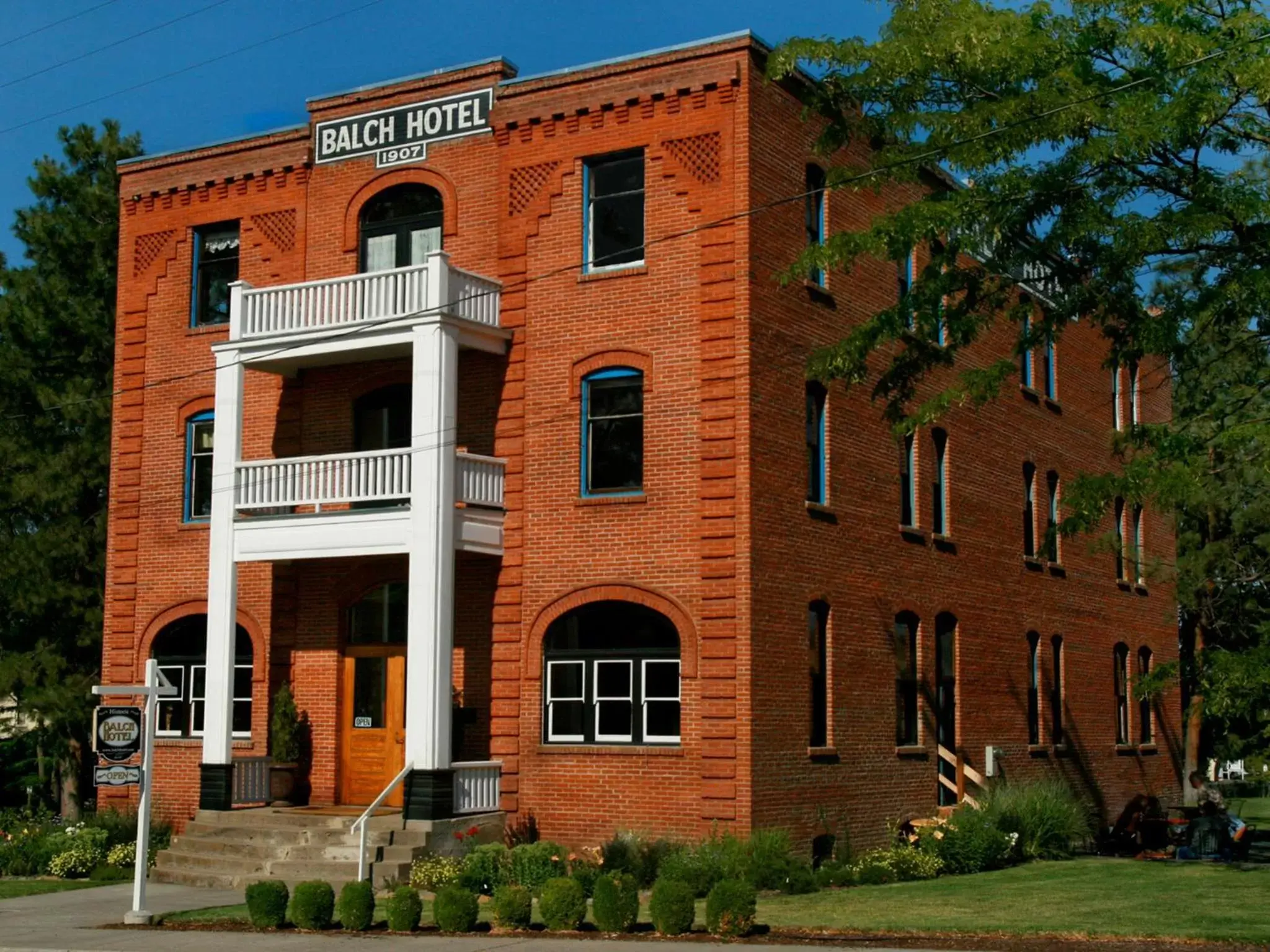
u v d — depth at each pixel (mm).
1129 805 31469
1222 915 18141
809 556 24859
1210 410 23172
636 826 23375
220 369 26172
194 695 28078
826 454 25797
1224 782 59594
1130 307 22109
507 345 25547
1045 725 33406
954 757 28484
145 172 29719
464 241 26344
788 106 25297
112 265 35938
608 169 25312
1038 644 33594
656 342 24250
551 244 25375
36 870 25547
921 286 22031
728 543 23250
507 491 25125
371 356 25828
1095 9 20734
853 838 25328
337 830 23516
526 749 24422
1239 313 21125
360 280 25094
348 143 27703
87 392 35000
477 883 21406
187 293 29109
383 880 22094
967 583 30406
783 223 24891
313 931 18203
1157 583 40469
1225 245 21359
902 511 28391
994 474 32156
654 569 23781
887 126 22125
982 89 21812
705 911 18266
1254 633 41250
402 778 23453
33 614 34094
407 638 26281
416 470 23906
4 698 35031
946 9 21328
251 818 24766
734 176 24000
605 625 24375
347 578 26688
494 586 25062
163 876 23844
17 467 34656
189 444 28672
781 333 24516
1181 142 20312
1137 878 22688
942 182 30000
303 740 26625
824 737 25016
